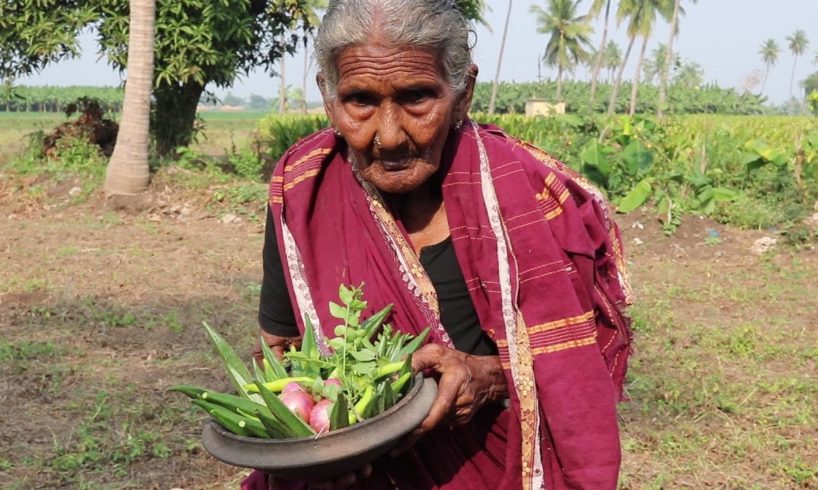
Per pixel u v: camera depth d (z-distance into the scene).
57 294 8.53
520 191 1.89
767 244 11.59
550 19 83.12
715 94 72.25
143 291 8.78
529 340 1.88
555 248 1.87
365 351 1.79
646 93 88.69
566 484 1.91
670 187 12.80
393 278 1.95
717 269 10.58
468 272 1.92
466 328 2.00
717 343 7.38
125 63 15.50
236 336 7.29
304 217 2.00
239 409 1.77
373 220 1.97
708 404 5.92
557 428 1.87
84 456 5.00
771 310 8.67
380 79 1.72
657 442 5.32
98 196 13.78
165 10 14.99
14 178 14.60
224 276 9.54
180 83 15.31
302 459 1.65
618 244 2.10
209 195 13.50
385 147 1.77
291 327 2.20
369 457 1.69
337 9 1.77
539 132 18.64
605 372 1.88
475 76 1.91
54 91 95.62
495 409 2.01
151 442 5.24
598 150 13.27
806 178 13.34
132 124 13.44
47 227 12.39
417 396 1.75
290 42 17.42
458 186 1.92
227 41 16.05
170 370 6.47
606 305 1.97
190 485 4.77
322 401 1.75
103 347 7.02
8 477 4.80
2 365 6.48
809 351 7.16
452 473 2.00
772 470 4.95
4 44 15.66
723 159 14.26
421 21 1.72
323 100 1.89
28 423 5.50
